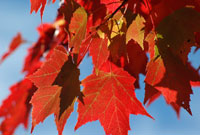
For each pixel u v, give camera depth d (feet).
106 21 1.57
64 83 1.59
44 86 1.58
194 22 1.49
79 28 1.59
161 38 1.52
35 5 1.59
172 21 1.51
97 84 1.69
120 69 1.70
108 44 1.57
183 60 1.52
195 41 1.53
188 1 1.58
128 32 1.54
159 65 1.55
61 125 1.59
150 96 1.57
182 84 1.53
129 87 1.69
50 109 1.60
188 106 1.52
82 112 1.70
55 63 1.59
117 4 1.70
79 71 1.59
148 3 1.65
